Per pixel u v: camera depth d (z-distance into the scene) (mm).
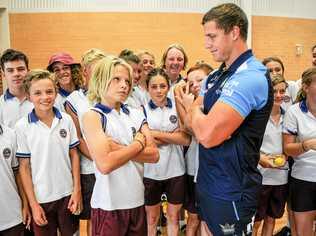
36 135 2061
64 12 5230
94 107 1732
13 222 1955
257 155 1540
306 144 2131
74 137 2211
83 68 2488
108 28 5340
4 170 1938
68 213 2150
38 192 2057
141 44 5457
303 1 6039
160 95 2426
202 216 1665
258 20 5805
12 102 2375
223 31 1445
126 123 1771
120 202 1720
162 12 5445
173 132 2355
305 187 2303
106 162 1580
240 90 1398
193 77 2205
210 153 1535
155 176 2434
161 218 3025
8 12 5168
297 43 6078
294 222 2457
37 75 2064
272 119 2395
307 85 2191
